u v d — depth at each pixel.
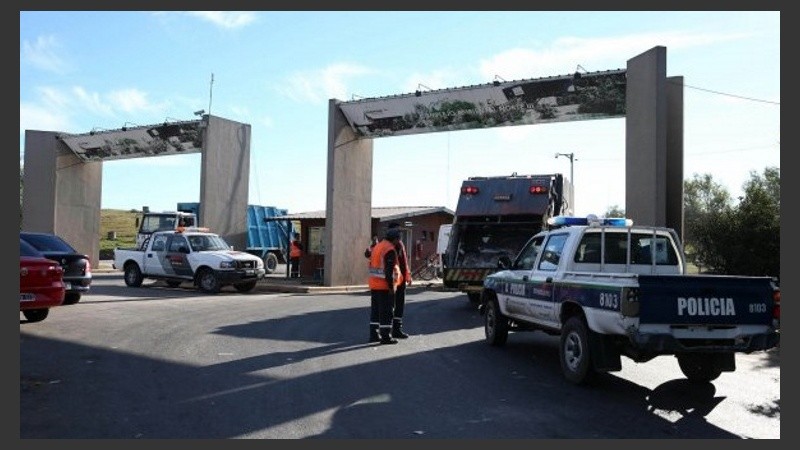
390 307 11.26
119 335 11.46
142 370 8.63
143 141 29.23
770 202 18.72
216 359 9.48
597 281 7.82
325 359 9.62
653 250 9.48
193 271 21.16
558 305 8.78
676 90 16.28
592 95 18.20
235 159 28.17
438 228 34.03
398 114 22.69
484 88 20.20
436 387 7.95
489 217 16.86
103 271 32.69
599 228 9.25
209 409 6.79
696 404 7.41
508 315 10.73
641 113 16.23
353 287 23.97
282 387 7.78
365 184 25.62
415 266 32.12
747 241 18.45
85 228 33.47
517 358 10.07
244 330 12.45
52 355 9.52
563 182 18.12
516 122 20.33
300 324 13.55
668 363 9.95
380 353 10.22
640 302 7.13
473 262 17.02
